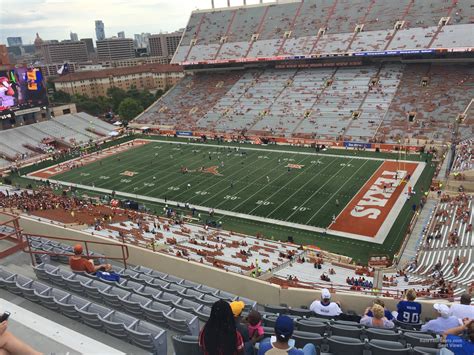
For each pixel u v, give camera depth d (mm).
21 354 4848
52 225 20453
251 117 81438
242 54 92750
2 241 15328
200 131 81812
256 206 47562
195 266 16703
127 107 100500
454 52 72688
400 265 33531
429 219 41312
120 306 11156
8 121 80812
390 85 76312
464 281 25031
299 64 90000
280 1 97875
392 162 58000
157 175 60375
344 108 75250
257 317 7848
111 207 48844
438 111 67625
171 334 9945
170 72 146000
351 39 82375
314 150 65938
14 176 65250
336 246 38250
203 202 49781
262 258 33281
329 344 8867
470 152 53031
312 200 47938
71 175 63625
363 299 13469
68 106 94375
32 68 80875
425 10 79250
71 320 9602
